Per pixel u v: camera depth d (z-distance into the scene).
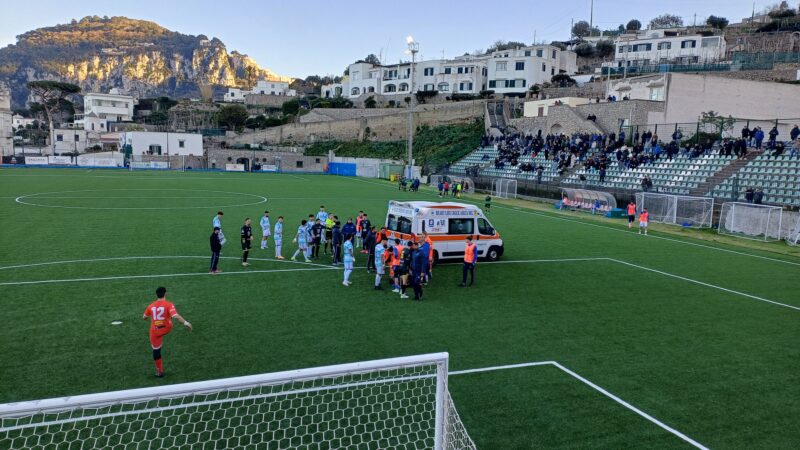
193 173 76.81
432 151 79.50
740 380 10.84
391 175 73.94
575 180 49.25
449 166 69.44
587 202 42.06
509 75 96.25
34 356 10.91
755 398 10.03
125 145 90.19
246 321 13.51
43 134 127.56
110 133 119.25
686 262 23.11
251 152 91.56
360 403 9.20
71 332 12.36
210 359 11.02
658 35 100.69
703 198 34.59
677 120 52.69
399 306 15.25
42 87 125.69
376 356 11.43
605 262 22.55
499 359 11.54
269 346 11.84
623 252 25.03
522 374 10.78
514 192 52.25
